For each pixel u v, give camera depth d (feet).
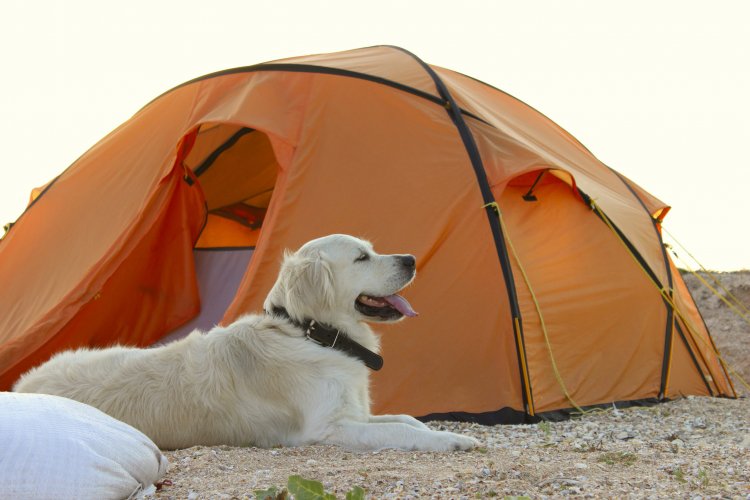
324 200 22.24
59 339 23.04
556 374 21.35
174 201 24.75
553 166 22.43
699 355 25.62
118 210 24.76
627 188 28.68
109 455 10.22
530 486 11.21
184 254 24.79
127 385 14.66
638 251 24.57
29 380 15.23
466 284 21.31
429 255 21.49
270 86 24.58
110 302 23.71
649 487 11.17
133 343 24.25
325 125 23.41
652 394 23.11
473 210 21.81
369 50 28.94
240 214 29.58
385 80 24.22
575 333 22.29
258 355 14.70
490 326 20.92
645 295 24.07
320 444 14.44
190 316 24.85
